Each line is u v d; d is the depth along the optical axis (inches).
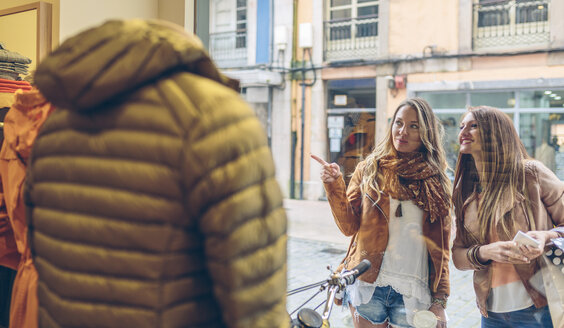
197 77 26.2
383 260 67.5
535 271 60.6
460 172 65.9
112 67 24.2
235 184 23.6
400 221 66.8
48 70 25.8
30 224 32.4
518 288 62.0
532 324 61.2
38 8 99.2
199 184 23.4
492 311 64.0
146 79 24.8
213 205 23.6
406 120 67.0
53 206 27.6
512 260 60.8
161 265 24.2
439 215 65.2
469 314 67.9
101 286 25.3
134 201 24.3
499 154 63.1
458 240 66.0
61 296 27.0
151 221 24.1
